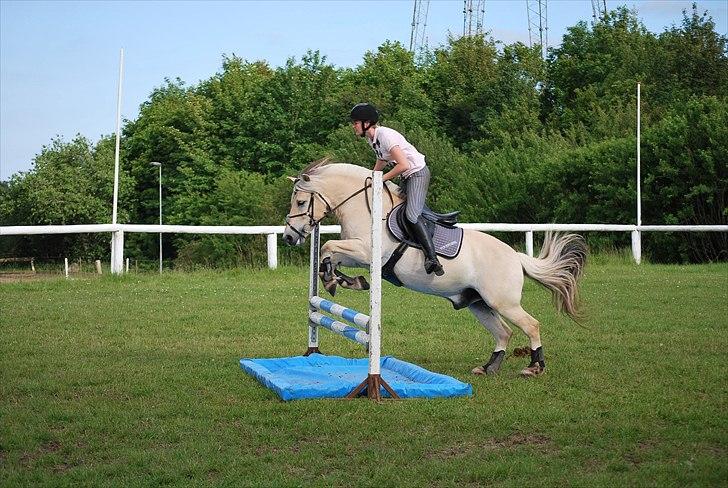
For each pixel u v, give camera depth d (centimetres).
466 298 978
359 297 1752
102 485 583
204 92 5550
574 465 634
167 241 4900
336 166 938
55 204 4650
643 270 2303
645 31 4962
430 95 4628
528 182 3219
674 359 1056
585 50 4700
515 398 847
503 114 4112
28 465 631
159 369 980
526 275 996
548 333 1291
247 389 873
